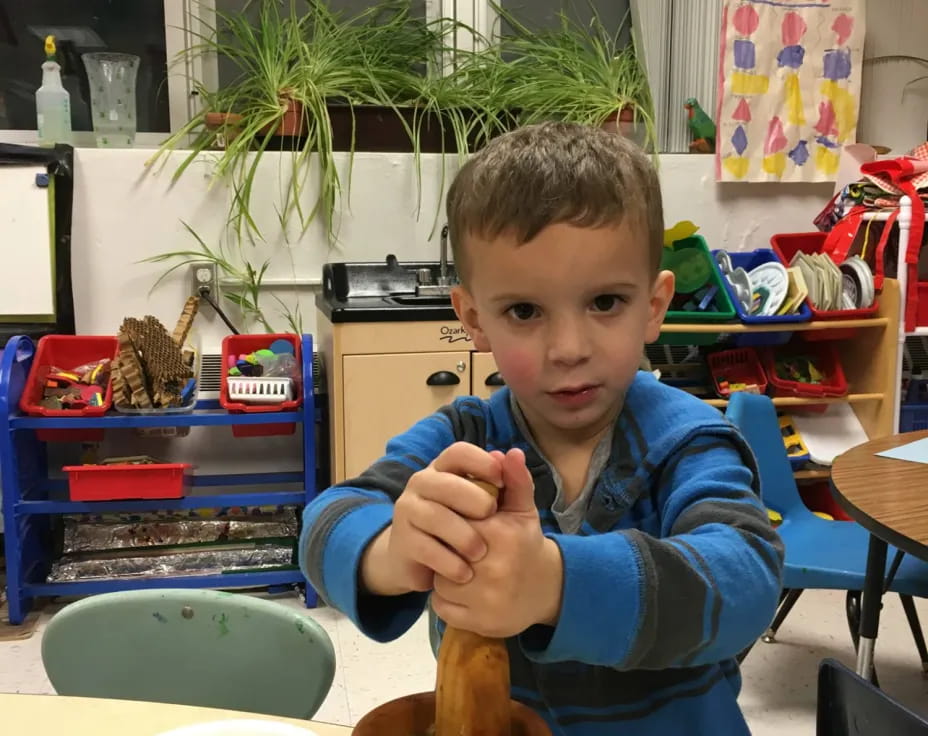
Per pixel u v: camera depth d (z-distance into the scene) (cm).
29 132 282
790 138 300
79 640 95
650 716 63
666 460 64
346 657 211
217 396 255
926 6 320
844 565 169
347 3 302
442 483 41
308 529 59
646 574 46
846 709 65
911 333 263
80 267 262
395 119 273
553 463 68
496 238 54
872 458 154
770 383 263
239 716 72
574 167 54
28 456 241
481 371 238
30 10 279
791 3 294
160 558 242
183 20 288
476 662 40
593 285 53
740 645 51
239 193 264
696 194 298
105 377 235
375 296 266
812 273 257
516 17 314
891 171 271
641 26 306
